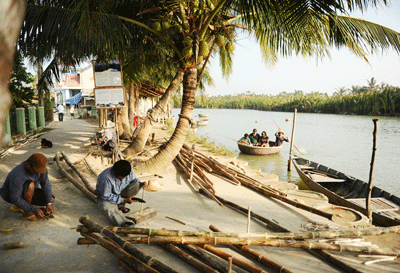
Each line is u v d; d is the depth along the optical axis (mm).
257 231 4617
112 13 7707
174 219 4809
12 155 9195
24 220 4523
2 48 612
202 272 3318
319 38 7316
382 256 3926
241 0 5707
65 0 7230
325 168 11570
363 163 16359
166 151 7410
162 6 7539
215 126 39312
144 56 9250
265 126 40719
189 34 6668
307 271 3514
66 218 4668
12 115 12188
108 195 4262
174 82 9055
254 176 9219
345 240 4223
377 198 8273
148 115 9055
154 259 3113
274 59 9055
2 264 3326
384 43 7117
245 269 3395
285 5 5727
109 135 8938
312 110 104875
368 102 78750
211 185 6758
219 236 3756
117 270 3303
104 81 8633
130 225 4156
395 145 23625
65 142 12047
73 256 3562
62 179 6789
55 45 6570
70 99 31766
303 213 5703
